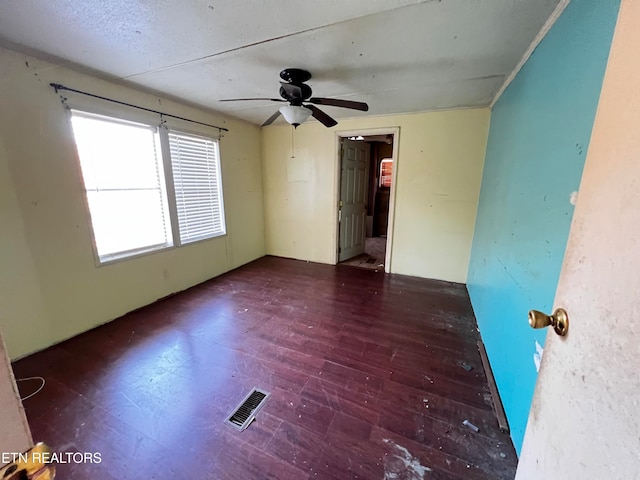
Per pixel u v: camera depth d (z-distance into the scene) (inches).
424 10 54.8
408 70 83.4
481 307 96.6
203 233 139.7
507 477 47.1
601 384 20.0
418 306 113.7
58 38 65.7
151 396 64.9
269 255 190.9
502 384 63.3
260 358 79.3
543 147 53.9
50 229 82.4
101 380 70.0
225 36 65.1
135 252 108.1
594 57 37.6
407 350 83.7
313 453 51.4
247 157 163.8
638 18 18.6
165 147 114.2
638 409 16.5
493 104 113.7
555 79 51.1
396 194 146.8
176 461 50.0
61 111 82.4
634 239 17.8
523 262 57.8
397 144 141.4
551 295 44.0
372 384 69.3
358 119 147.7
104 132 95.3
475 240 124.6
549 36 55.9
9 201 74.0
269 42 67.4
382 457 50.7
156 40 66.7
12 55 71.7
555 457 24.9
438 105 121.2
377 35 64.4
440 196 137.9
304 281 141.9
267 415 59.8
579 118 40.4
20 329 77.9
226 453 51.4
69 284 87.9
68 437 54.4
